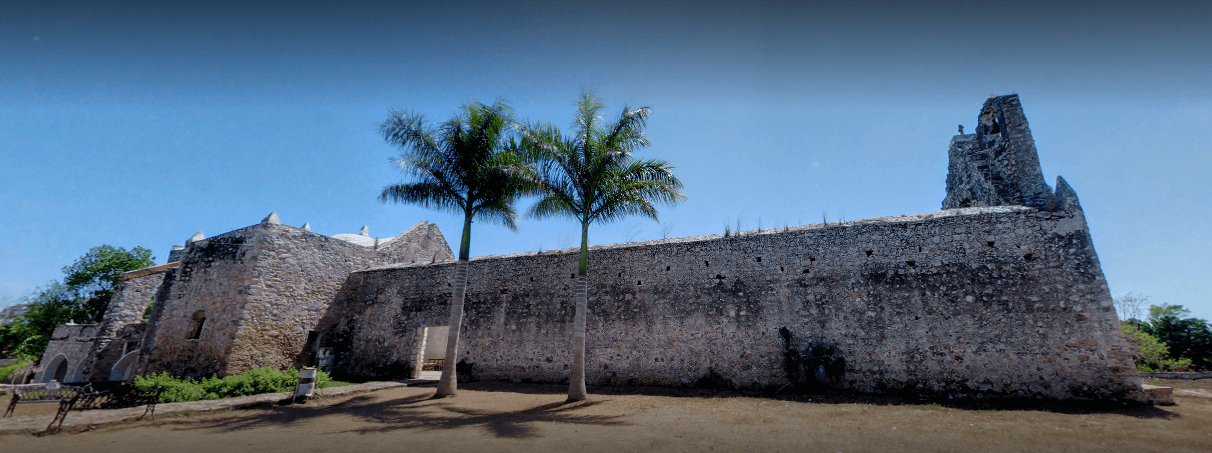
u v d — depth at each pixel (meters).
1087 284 10.73
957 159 17.06
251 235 17.50
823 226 13.63
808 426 8.19
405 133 13.91
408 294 18.58
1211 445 6.42
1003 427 7.84
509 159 12.93
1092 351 10.35
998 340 11.12
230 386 12.80
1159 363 18.00
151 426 8.92
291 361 17.25
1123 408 9.43
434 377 17.59
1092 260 10.84
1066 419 8.48
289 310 17.50
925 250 12.30
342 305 19.42
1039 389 10.52
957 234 12.12
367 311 19.00
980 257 11.75
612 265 15.84
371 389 13.84
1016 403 10.36
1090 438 6.95
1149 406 9.45
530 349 15.92
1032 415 8.98
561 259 16.56
